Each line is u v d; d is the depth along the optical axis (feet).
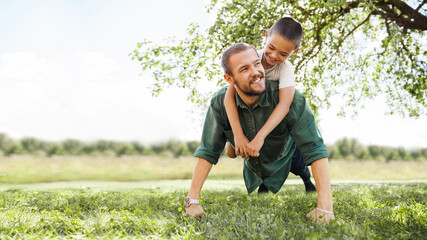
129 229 6.59
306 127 8.34
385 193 14.55
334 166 103.60
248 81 7.55
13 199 11.44
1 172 66.85
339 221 6.94
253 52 7.64
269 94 8.57
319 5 20.93
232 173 70.18
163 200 11.55
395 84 30.25
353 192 14.43
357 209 8.75
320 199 7.68
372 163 106.42
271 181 10.26
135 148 91.81
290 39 8.10
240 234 6.03
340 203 10.31
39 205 10.20
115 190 19.10
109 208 9.46
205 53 22.27
